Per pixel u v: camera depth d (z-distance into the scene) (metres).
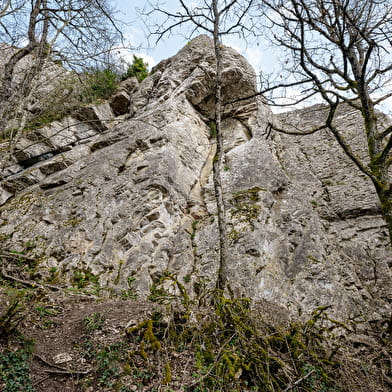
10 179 9.41
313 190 10.38
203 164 10.17
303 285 6.47
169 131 9.62
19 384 3.17
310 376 3.88
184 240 7.49
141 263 6.68
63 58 6.95
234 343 3.91
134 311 4.65
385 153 5.64
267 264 6.83
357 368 4.28
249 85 11.35
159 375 3.42
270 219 7.89
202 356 3.65
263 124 11.11
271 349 3.88
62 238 7.32
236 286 6.20
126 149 9.45
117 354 3.66
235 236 7.23
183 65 12.63
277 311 5.03
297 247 7.25
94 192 8.38
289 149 12.25
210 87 11.27
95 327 4.12
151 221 7.51
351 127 12.28
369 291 7.12
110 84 13.02
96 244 7.07
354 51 6.48
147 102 12.44
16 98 6.75
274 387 3.64
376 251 7.89
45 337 3.98
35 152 10.25
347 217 9.16
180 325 4.12
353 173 10.45
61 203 8.37
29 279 6.24
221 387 3.34
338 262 7.57
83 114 11.70
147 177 8.30
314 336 4.38
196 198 8.91
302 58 5.82
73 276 6.43
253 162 9.22
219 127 6.18
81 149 10.56
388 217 5.29
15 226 7.97
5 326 3.59
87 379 3.42
